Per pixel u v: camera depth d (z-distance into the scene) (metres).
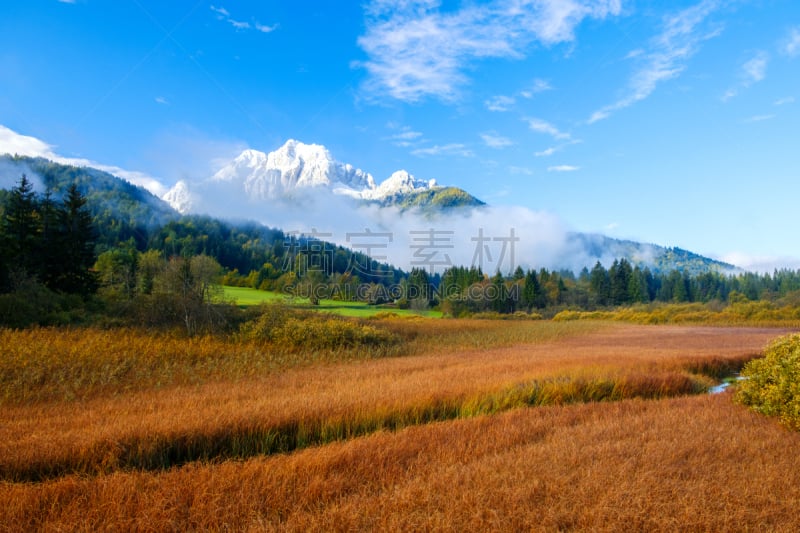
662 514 5.04
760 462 6.54
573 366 15.54
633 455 6.71
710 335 36.94
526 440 7.70
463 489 5.57
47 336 17.59
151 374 13.55
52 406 9.82
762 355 20.84
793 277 117.12
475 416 9.55
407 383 12.06
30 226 33.94
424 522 4.79
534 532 4.68
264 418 8.33
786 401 8.70
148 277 36.53
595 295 93.94
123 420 8.09
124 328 22.78
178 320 25.17
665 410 9.69
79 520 4.91
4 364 12.41
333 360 18.19
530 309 85.56
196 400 10.02
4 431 7.65
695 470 6.20
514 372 14.28
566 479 5.80
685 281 108.25
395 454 6.80
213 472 6.09
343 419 8.81
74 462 6.57
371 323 36.03
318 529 4.76
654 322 59.25
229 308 28.28
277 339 21.84
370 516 5.02
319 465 6.30
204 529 4.83
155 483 5.79
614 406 10.26
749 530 4.91
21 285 26.09
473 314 75.25
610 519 4.89
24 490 5.46
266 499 5.43
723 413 9.41
